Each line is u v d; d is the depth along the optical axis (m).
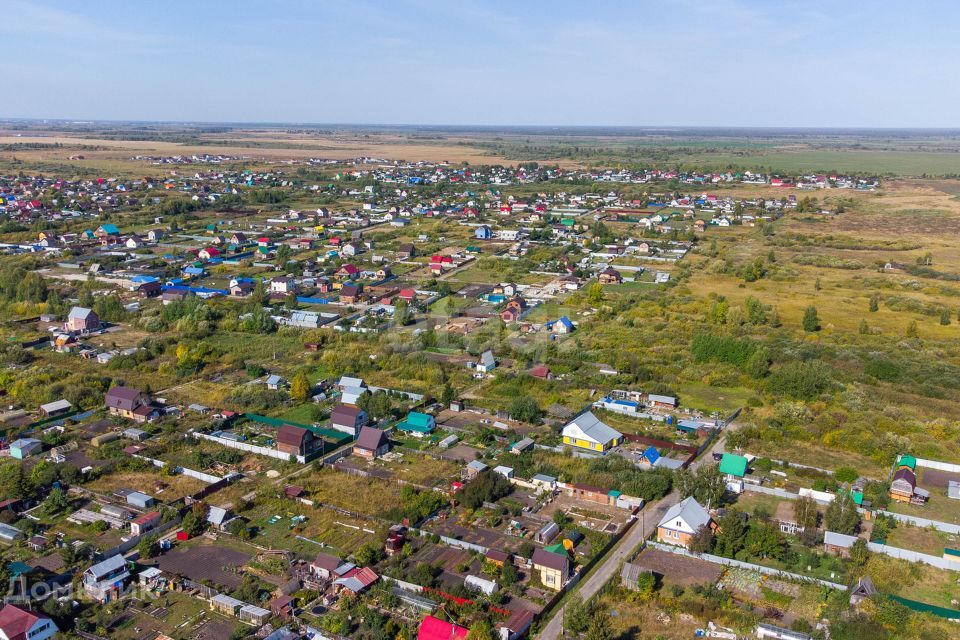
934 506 66.94
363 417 83.12
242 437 78.88
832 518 61.00
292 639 46.16
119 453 73.00
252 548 57.81
